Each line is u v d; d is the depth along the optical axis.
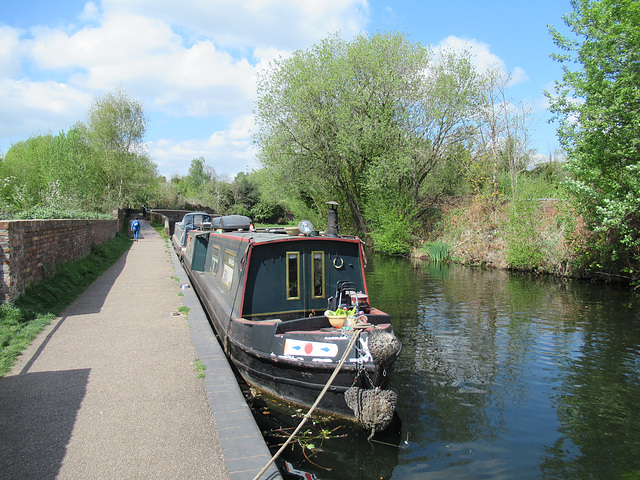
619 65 13.98
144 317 8.86
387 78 25.81
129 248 23.84
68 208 21.78
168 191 62.53
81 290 11.45
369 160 28.70
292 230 7.85
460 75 25.58
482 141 26.17
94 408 4.83
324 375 5.68
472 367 7.90
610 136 14.16
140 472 3.67
